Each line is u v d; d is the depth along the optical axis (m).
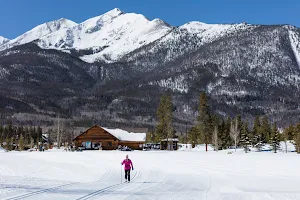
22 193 17.19
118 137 94.94
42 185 21.45
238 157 50.59
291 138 116.88
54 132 145.75
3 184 20.84
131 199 16.62
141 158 51.59
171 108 92.12
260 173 32.31
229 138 100.31
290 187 24.20
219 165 39.59
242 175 31.06
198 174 32.09
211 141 93.38
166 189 21.70
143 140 98.31
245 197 18.17
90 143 95.44
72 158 55.47
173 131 93.69
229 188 23.17
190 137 112.81
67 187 20.77
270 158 48.28
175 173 33.03
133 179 28.33
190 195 18.73
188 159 48.53
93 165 43.06
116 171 35.72
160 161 45.84
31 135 144.62
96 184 23.53
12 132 146.25
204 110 87.94
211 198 17.69
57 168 39.84
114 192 19.06
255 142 100.06
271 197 18.22
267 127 118.25
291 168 35.94
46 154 66.75
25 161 50.44
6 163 46.53
